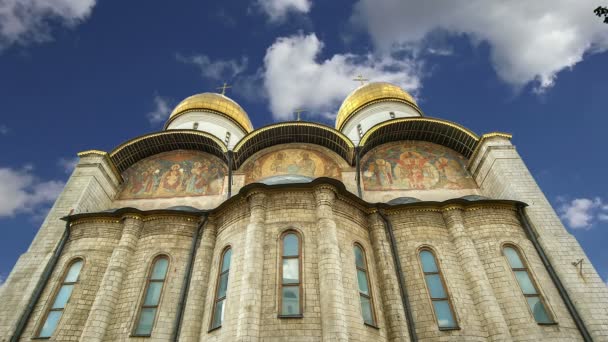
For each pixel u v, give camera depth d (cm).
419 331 1449
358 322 1324
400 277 1591
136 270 1645
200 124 3006
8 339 1454
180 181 2252
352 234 1605
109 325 1492
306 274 1364
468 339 1406
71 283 1633
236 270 1446
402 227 1761
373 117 2953
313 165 2238
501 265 1606
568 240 1705
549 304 1506
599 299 1515
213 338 1341
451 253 1670
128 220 1770
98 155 2141
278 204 1570
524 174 1972
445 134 2291
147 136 2252
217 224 1767
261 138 2238
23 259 1706
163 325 1492
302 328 1236
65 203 1906
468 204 1791
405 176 2214
